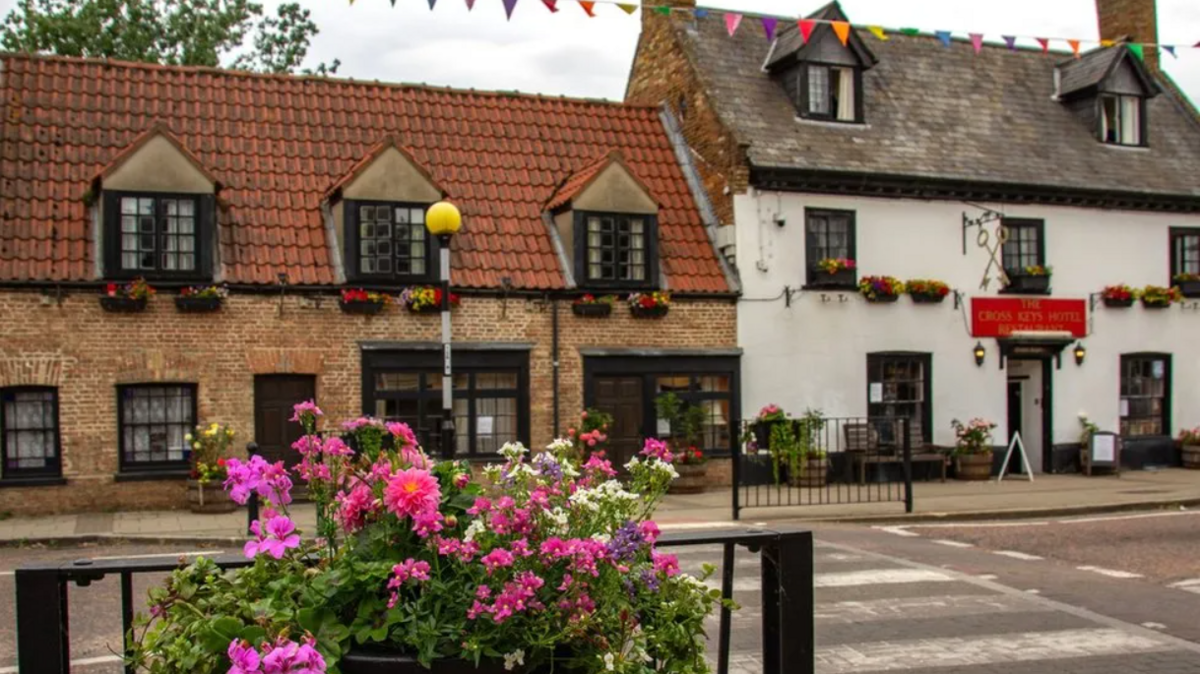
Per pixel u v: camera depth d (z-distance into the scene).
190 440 16.83
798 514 16.58
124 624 4.39
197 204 17.38
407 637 4.02
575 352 19.50
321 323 17.95
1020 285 22.77
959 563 12.41
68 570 4.00
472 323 18.86
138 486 16.94
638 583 4.38
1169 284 24.42
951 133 23.23
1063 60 26.06
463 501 4.53
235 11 34.28
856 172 21.17
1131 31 27.30
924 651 8.43
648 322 20.03
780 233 21.00
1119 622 9.42
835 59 22.30
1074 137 24.53
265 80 20.58
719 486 20.33
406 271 18.59
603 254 19.83
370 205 18.34
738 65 22.69
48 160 17.77
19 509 16.34
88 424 16.70
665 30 23.45
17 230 16.78
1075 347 23.38
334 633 4.04
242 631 3.90
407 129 20.86
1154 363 24.34
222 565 4.36
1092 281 23.64
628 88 25.44
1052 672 7.85
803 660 4.54
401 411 18.47
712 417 20.50
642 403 19.98
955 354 22.36
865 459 20.69
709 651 8.34
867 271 21.69
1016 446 23.80
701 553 12.75
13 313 16.36
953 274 22.39
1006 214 22.84
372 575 4.09
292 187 19.02
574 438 19.25
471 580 4.23
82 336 16.69
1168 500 18.58
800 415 21.00
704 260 20.86
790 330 21.00
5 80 18.61
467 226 19.64
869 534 14.95
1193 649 8.51
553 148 21.73
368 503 4.35
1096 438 22.72
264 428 17.69
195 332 17.25
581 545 4.10
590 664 4.11
